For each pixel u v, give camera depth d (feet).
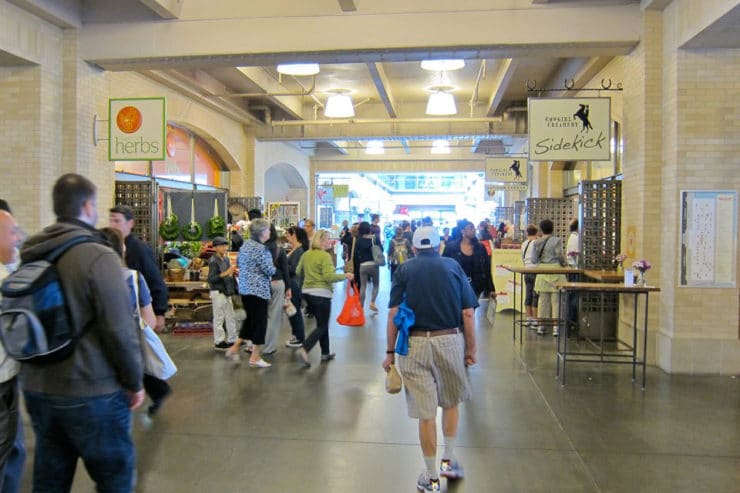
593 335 28.19
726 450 14.80
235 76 43.91
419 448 14.87
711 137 22.34
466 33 25.08
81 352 8.13
